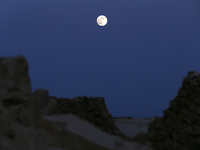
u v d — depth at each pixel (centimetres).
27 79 4456
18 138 3709
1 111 3856
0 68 4100
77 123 4991
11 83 4112
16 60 4312
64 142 3941
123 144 4769
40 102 4609
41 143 3741
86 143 4147
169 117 6788
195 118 6106
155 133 6644
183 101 6550
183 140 5991
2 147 3497
